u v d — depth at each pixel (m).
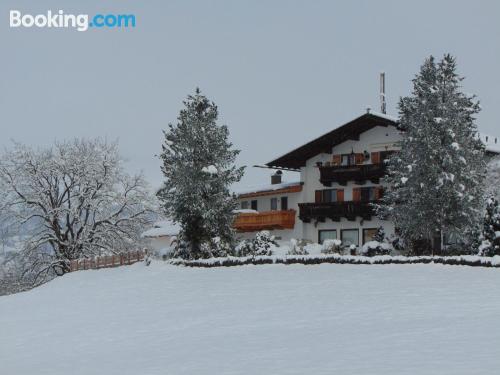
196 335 26.38
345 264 44.59
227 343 23.50
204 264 50.81
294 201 66.06
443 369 16.28
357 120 61.03
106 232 71.69
